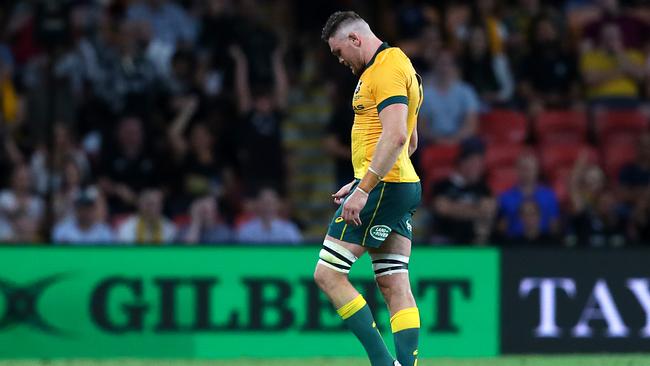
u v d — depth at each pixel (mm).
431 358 27641
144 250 27328
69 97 40625
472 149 37469
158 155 39875
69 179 38531
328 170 45156
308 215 44281
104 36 43406
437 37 44688
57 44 39156
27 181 38188
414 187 19266
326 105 45562
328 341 27688
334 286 19078
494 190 43469
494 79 45219
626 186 42062
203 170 39750
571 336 28328
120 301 27188
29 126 40594
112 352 27109
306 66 46625
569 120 45188
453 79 43375
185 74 42344
